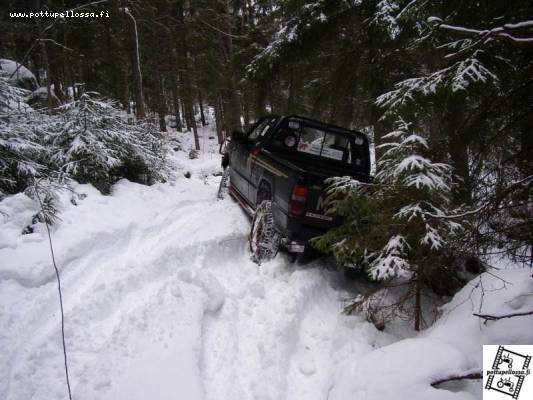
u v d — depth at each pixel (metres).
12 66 9.65
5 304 2.87
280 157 5.00
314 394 2.46
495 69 2.99
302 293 3.51
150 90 19.70
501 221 2.60
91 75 15.95
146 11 13.78
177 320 2.89
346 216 3.81
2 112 5.12
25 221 3.88
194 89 19.98
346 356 2.80
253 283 3.69
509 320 2.38
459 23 3.18
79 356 2.53
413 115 3.38
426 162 2.86
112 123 6.46
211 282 3.51
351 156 5.29
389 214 3.10
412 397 1.98
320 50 6.27
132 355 2.51
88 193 5.21
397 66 5.68
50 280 3.34
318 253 4.29
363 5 5.45
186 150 18.47
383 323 3.18
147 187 6.75
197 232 4.91
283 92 7.57
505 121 2.88
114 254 4.18
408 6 3.44
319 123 5.10
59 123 5.89
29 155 5.08
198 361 2.55
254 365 2.62
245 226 5.40
